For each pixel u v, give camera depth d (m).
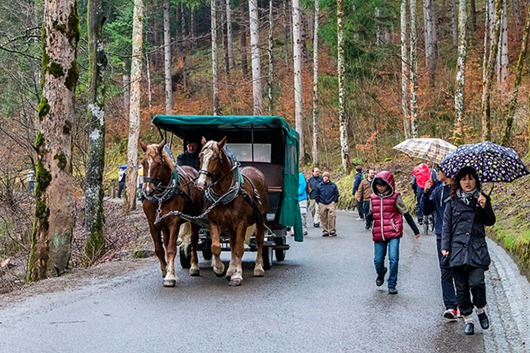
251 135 13.48
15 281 14.97
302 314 8.51
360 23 36.25
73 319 8.14
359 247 15.75
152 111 48.62
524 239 11.45
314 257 14.16
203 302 9.22
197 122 11.92
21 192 21.44
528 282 9.96
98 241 15.23
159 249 10.82
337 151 37.62
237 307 8.89
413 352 6.83
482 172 7.55
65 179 12.75
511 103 22.80
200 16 67.06
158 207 10.41
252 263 13.50
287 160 12.37
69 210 12.81
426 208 8.83
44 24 12.57
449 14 53.22
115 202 31.70
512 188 18.70
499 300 9.32
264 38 58.03
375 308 8.91
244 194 10.52
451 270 8.22
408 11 49.66
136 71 25.42
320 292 10.02
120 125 41.09
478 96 31.97
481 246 7.49
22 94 19.89
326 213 18.58
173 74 58.09
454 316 8.19
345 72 36.03
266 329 7.72
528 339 7.05
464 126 28.38
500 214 16.61
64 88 12.64
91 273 11.95
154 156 10.23
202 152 10.15
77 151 22.36
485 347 7.03
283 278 11.30
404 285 10.62
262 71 49.62
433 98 34.91
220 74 53.84
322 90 38.34
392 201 10.06
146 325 7.86
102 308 8.79
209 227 10.96
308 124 39.19
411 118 30.11
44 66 12.57
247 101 45.22
